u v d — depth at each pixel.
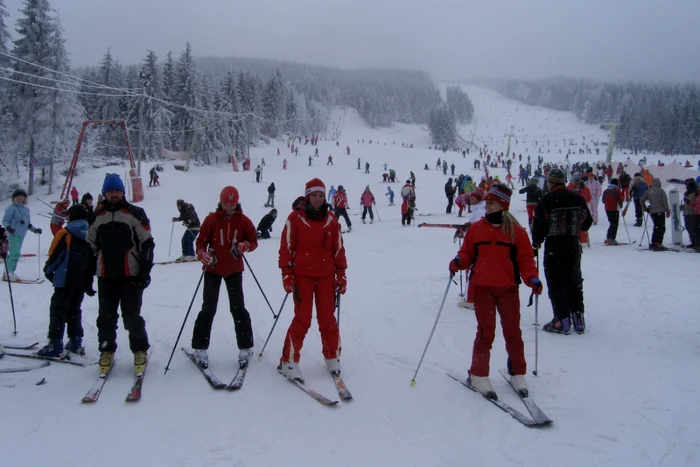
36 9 34.34
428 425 3.82
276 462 3.29
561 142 135.88
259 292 8.38
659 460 3.32
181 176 42.25
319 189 4.40
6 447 3.39
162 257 13.46
